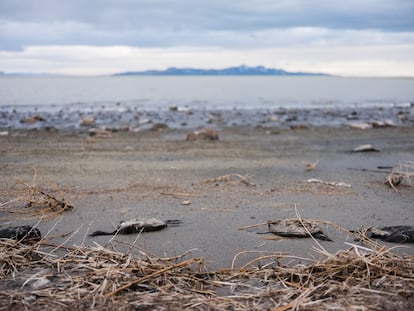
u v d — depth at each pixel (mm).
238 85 76250
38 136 13008
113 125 17281
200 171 7430
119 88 58219
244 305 2723
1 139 11953
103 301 2730
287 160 8711
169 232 4316
